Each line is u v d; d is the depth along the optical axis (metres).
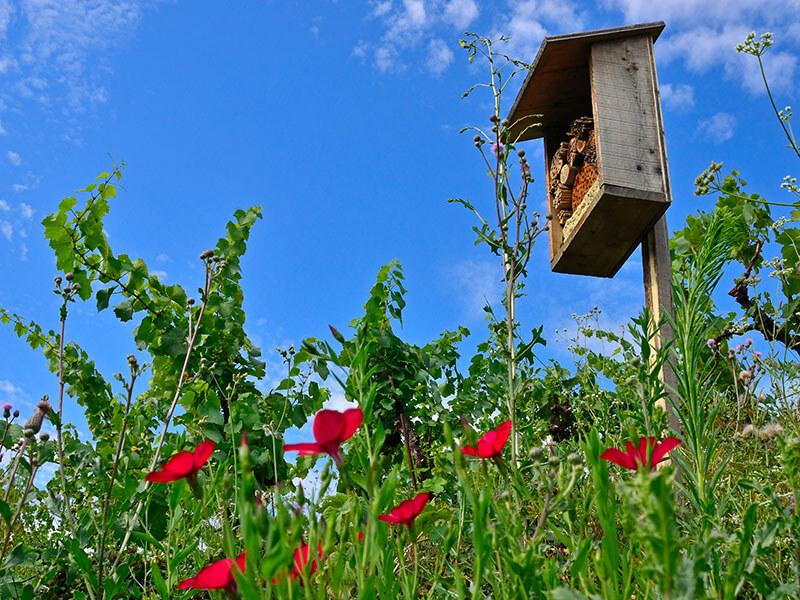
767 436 2.36
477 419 4.70
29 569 3.09
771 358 3.20
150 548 2.68
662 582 0.88
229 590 1.10
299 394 4.27
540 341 2.84
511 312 2.95
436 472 3.42
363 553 1.18
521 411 4.14
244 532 0.94
